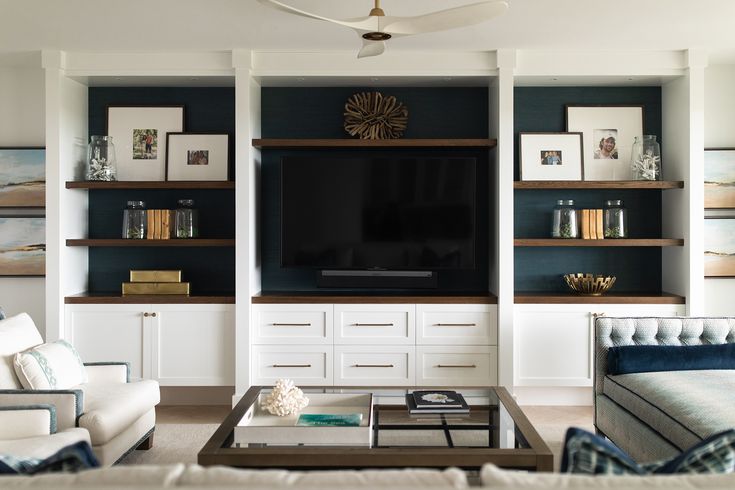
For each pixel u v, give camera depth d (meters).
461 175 5.26
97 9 4.02
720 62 5.27
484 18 3.12
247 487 1.35
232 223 5.51
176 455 4.05
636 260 5.48
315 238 5.31
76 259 5.27
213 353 5.05
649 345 4.00
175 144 5.41
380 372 5.07
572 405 5.30
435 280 5.32
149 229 5.23
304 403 3.43
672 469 1.58
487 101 5.46
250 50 4.94
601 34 4.55
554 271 5.48
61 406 3.23
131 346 5.05
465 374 5.06
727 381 3.57
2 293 5.36
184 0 3.87
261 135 5.48
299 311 5.07
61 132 4.98
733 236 5.33
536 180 5.36
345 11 4.02
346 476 1.38
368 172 5.28
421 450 2.74
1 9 4.02
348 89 5.48
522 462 2.69
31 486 1.35
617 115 5.44
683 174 5.08
